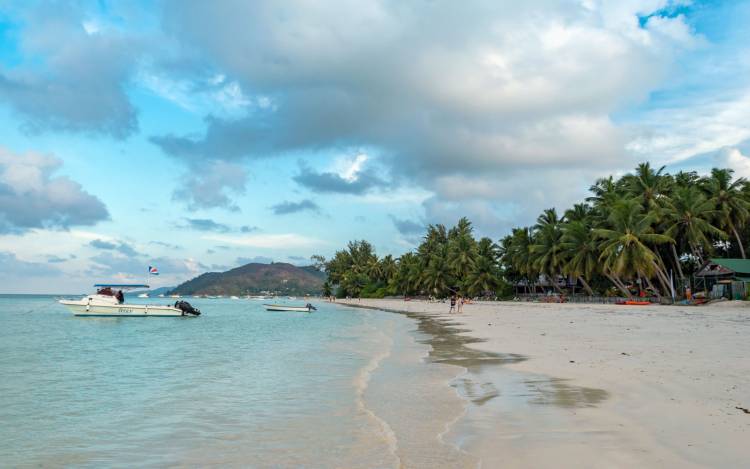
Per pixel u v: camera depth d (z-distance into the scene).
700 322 32.41
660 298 61.66
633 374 13.42
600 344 21.34
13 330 41.41
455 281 115.62
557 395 11.54
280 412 11.16
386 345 26.23
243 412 11.24
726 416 8.99
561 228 75.00
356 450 8.23
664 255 69.81
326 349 24.55
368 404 11.71
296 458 7.95
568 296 81.62
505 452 7.64
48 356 22.69
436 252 125.25
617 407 10.08
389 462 7.50
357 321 54.16
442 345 25.27
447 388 13.38
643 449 7.43
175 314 59.00
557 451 7.54
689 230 59.88
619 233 61.44
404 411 10.81
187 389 14.20
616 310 52.81
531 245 85.62
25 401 12.83
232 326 46.56
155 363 19.88
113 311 56.78
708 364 14.55
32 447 8.97
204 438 9.30
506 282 104.12
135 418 10.91
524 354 19.89
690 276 70.50
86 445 9.04
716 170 61.66
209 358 21.34
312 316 69.19
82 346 27.52
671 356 16.44
